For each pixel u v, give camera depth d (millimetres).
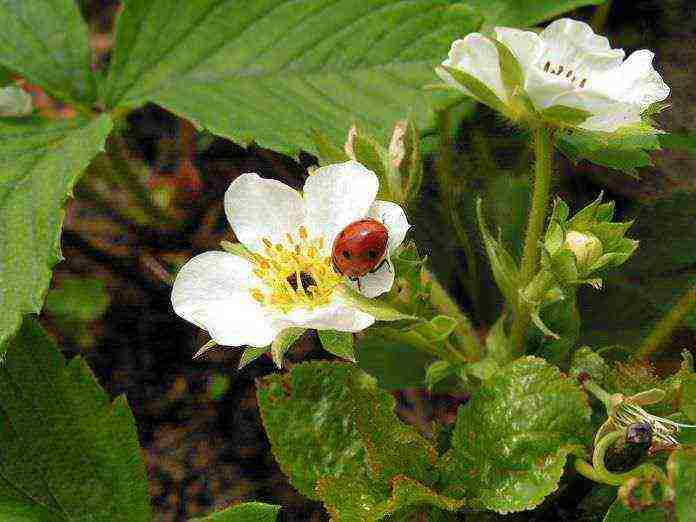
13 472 107
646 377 103
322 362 107
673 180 154
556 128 94
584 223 97
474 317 153
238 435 155
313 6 142
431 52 138
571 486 110
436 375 116
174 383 161
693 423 97
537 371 98
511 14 146
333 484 102
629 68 96
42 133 132
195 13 142
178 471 153
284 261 91
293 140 132
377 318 88
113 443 110
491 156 152
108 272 169
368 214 92
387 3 140
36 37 144
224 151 175
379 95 136
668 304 134
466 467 102
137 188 171
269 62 140
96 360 162
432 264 154
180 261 170
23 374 108
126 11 139
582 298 136
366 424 105
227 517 102
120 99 141
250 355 87
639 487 87
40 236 117
